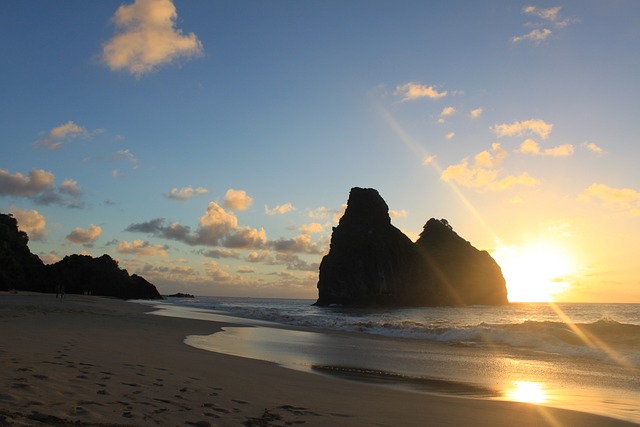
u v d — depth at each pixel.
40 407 5.93
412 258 139.50
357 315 64.62
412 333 26.22
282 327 29.83
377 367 14.34
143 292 140.50
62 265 123.38
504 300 154.38
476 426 7.27
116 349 13.38
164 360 12.09
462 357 17.05
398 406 8.49
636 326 26.06
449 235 161.62
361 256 129.75
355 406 8.20
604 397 10.61
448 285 144.88
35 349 11.52
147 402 6.93
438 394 10.27
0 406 5.76
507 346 20.78
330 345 20.09
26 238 112.69
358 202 138.75
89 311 33.06
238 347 18.22
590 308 119.69
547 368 14.88
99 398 6.83
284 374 11.65
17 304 35.19
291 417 6.95
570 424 7.77
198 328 26.00
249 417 6.71
